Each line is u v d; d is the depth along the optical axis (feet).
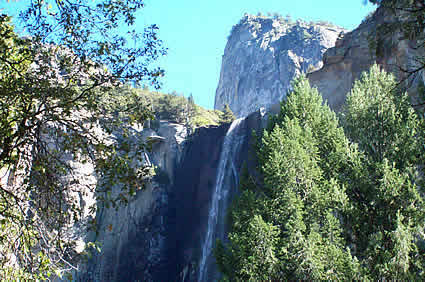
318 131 95.45
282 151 85.30
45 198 29.94
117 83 31.68
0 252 29.27
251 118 241.14
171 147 255.29
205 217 229.45
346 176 86.48
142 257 218.18
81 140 30.32
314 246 72.13
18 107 29.94
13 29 31.83
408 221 74.49
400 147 87.04
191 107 299.38
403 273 69.05
